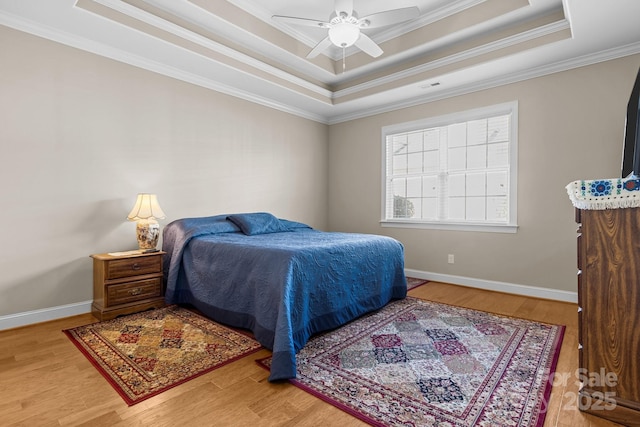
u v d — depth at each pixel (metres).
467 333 2.41
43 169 2.64
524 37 2.99
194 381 1.73
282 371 1.71
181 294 2.98
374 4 3.12
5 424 1.37
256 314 2.21
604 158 3.04
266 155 4.45
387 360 1.98
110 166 3.02
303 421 1.41
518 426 1.37
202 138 3.74
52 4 2.32
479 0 3.03
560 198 3.27
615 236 1.42
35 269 2.61
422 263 4.31
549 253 3.34
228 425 1.38
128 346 2.15
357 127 5.02
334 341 2.26
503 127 3.70
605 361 1.43
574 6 2.29
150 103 3.29
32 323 2.57
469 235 3.90
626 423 1.36
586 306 1.48
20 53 2.51
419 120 4.30
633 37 2.74
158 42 2.88
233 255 2.51
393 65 3.98
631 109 1.68
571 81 3.18
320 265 2.32
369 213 4.89
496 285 3.67
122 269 2.77
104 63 2.96
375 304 2.88
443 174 4.15
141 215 2.92
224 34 3.29
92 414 1.44
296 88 4.14
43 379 1.74
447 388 1.67
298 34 3.74
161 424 1.38
